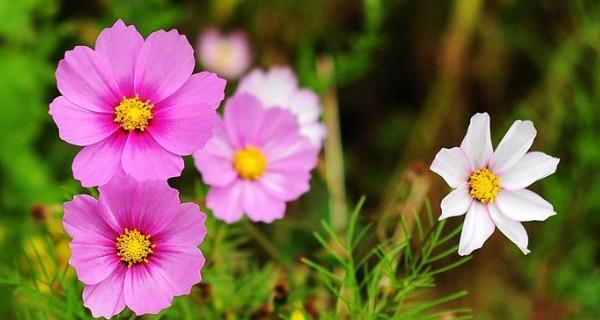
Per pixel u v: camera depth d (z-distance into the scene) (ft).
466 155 2.93
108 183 2.83
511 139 2.96
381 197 4.47
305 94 3.56
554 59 4.35
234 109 3.22
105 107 2.92
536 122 4.28
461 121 4.54
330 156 3.92
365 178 4.54
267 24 4.54
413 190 3.43
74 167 2.90
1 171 4.13
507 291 4.17
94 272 2.85
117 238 2.86
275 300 3.21
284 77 3.56
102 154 2.90
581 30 4.23
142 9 4.10
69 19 4.42
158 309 2.85
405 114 4.68
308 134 3.55
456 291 4.15
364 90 4.70
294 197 3.23
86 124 2.91
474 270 4.17
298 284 3.36
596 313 4.11
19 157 4.11
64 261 3.37
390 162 4.58
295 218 4.04
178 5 4.45
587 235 4.17
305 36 4.56
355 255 3.56
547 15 4.51
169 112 2.91
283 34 4.56
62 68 2.91
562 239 4.17
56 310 3.11
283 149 3.25
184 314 3.20
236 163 3.21
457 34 4.47
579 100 4.12
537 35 4.52
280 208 3.21
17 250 3.94
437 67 4.59
